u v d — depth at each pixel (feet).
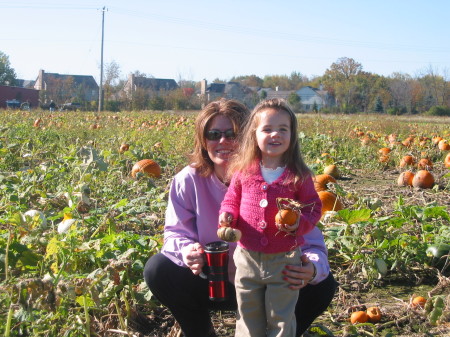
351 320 7.77
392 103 150.51
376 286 9.20
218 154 6.75
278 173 6.01
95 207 12.04
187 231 6.95
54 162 17.92
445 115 120.67
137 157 20.70
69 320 6.38
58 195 12.03
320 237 6.76
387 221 10.09
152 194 13.96
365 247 9.66
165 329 7.50
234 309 6.99
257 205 5.93
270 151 5.91
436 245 9.51
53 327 6.24
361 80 157.17
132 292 7.49
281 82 240.32
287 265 5.87
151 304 7.81
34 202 12.00
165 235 6.93
